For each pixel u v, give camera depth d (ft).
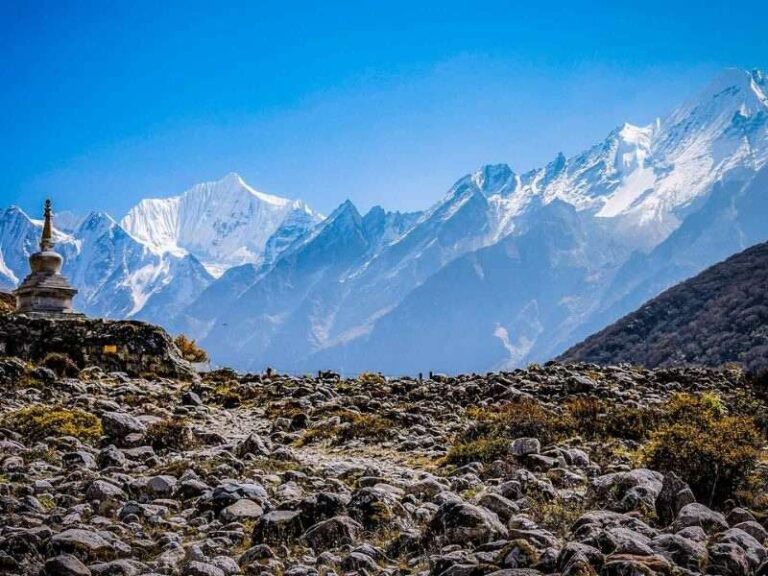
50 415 84.07
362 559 43.47
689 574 37.70
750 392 116.06
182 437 78.07
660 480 53.93
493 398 104.32
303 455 77.25
